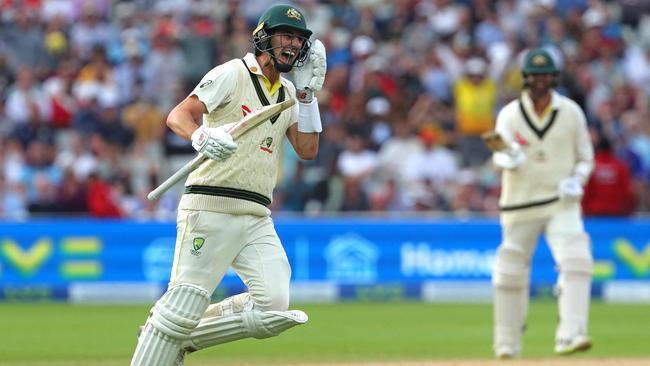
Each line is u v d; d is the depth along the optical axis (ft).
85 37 216.33
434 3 228.22
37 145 188.85
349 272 174.70
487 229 176.45
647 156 206.90
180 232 67.36
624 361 87.71
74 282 170.50
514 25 226.38
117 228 171.53
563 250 100.27
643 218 181.88
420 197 186.70
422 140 193.77
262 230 68.08
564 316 100.27
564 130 100.78
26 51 212.02
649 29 238.27
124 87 206.18
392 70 213.05
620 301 176.76
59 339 122.42
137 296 171.63
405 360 95.09
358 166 189.26
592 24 225.97
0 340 121.39
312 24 223.51
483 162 199.00
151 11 221.25
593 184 169.58
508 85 214.48
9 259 169.27
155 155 196.24
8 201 182.70
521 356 106.32
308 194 183.62
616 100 216.33
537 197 100.94
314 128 69.72
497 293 101.96
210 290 67.15
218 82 65.67
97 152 188.03
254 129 66.54
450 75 215.72
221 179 66.49
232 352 110.42
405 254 175.63
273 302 67.00
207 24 212.23
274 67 67.62
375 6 229.25
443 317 149.69
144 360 66.28
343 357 104.68
